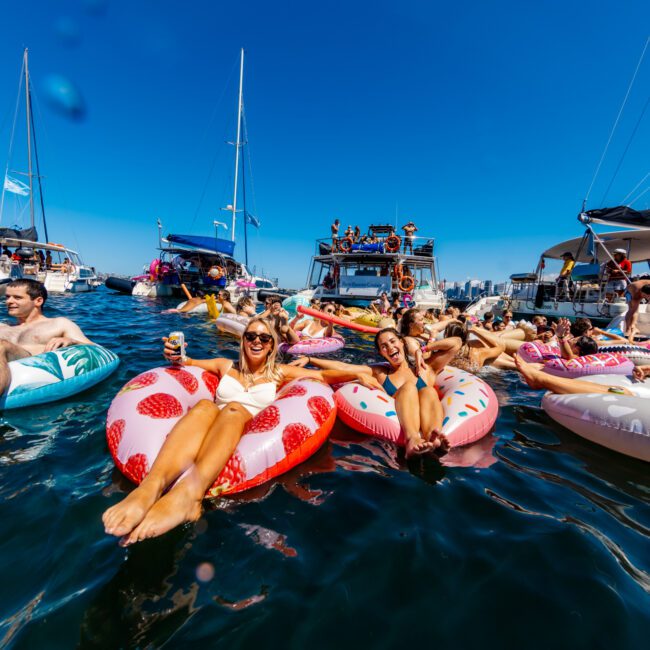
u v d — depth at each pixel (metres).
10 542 1.87
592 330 8.32
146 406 2.70
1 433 3.06
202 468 2.21
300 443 2.71
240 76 24.78
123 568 1.74
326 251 18.39
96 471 2.54
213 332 9.12
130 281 22.58
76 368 3.93
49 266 21.14
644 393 3.71
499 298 16.08
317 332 8.84
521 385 5.05
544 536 2.04
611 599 1.63
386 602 1.61
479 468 2.80
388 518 2.17
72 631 1.43
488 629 1.50
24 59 23.83
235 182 25.56
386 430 3.22
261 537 1.98
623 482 2.64
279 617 1.52
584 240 13.02
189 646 1.39
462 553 1.90
